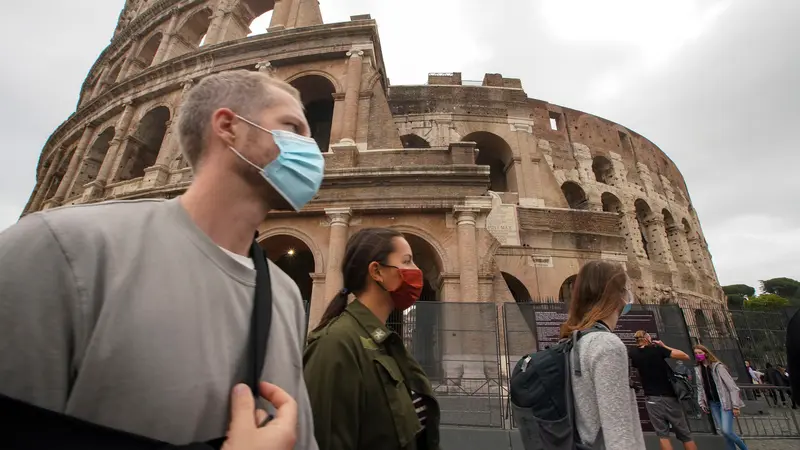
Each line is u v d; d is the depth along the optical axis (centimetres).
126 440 111
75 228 129
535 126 3631
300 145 200
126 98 2520
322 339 300
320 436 256
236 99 193
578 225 2606
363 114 1942
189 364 134
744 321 1622
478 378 1152
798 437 1130
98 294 126
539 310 1225
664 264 3538
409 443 279
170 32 2827
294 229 1695
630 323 1140
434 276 1895
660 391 794
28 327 112
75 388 117
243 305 166
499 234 2516
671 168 4444
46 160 3241
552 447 286
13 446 97
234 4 2691
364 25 2091
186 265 149
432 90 3098
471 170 1700
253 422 135
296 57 2125
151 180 2003
